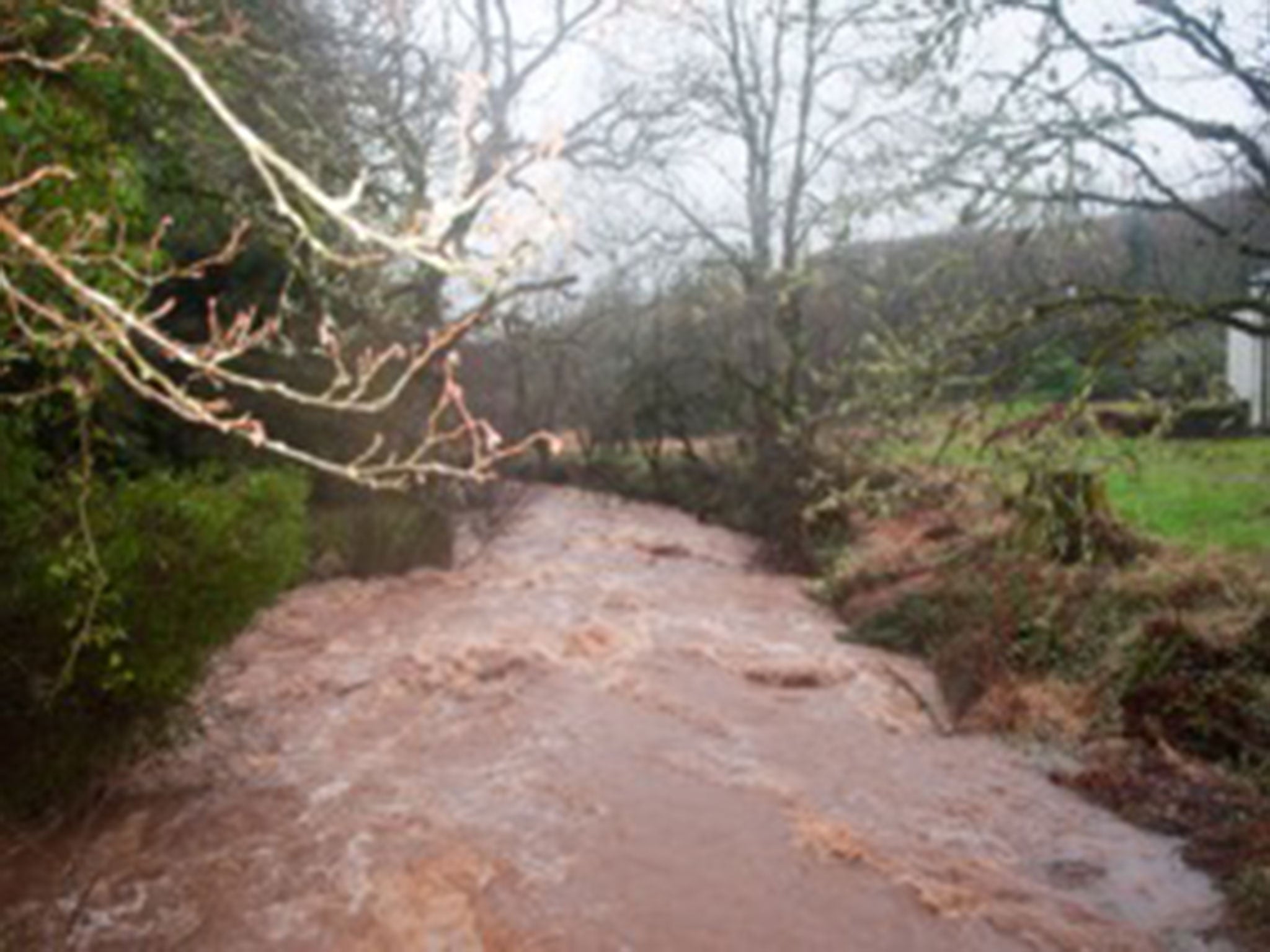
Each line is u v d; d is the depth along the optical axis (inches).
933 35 303.7
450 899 221.1
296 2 406.3
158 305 490.6
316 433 562.9
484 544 637.9
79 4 200.2
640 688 365.1
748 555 630.5
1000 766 299.9
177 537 243.4
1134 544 392.2
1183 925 215.3
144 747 265.1
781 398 682.8
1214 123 287.7
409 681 364.2
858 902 223.6
